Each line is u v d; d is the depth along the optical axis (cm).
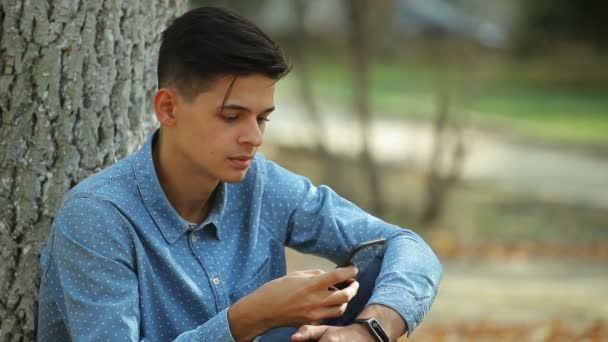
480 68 1747
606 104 2586
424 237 1353
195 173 281
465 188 1625
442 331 796
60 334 299
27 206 323
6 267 324
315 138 1519
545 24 3288
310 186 315
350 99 2542
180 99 270
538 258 1192
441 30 2927
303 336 270
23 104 323
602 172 1783
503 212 1488
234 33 263
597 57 3177
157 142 290
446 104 1468
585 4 3225
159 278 278
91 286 268
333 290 281
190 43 264
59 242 273
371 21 1430
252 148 271
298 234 310
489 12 3331
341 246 309
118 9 333
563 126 2266
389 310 281
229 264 291
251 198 299
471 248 1249
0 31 323
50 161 325
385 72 2897
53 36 323
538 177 1723
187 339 264
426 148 1930
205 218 292
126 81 337
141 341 269
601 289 1002
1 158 324
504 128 2184
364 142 1467
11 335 325
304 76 1512
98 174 284
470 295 970
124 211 274
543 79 2916
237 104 265
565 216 1462
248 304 266
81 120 328
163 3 353
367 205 1504
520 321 844
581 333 781
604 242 1305
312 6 3200
